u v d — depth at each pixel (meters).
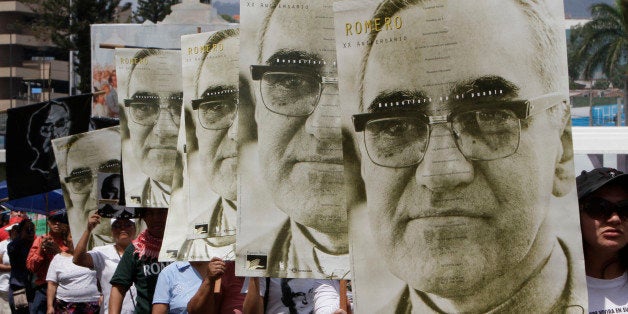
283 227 4.85
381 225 3.69
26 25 75.38
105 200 9.72
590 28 56.19
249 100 4.84
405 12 3.63
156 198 8.45
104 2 51.94
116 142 10.46
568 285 3.59
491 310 3.63
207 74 6.44
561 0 3.54
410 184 3.66
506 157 3.58
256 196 4.86
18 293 14.51
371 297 3.70
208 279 6.14
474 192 3.61
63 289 11.08
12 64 86.69
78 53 52.09
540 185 3.58
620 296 4.28
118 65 8.46
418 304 3.67
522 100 3.56
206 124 6.44
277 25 4.81
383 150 3.67
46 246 11.18
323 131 4.81
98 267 9.00
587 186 4.23
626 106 34.38
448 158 3.62
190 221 6.40
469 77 3.59
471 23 3.58
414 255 3.66
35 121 11.62
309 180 4.82
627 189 4.21
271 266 4.85
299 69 4.81
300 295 5.75
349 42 3.68
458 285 3.63
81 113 11.60
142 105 8.47
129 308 7.82
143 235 7.50
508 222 3.60
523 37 3.55
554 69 3.55
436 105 3.62
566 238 3.58
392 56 3.65
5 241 16.36
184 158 6.84
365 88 3.67
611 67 56.03
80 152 10.45
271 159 4.84
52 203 16.25
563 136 3.56
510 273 3.61
